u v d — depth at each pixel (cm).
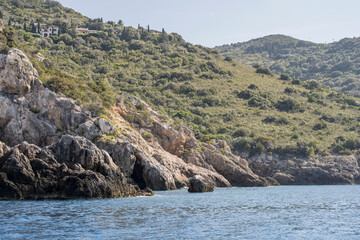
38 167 5775
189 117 15212
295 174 12544
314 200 6894
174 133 10669
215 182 10056
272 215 4919
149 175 8206
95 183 5931
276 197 7388
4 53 8544
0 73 8219
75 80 10244
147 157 8375
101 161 6431
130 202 5738
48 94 8569
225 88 19300
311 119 16550
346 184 12381
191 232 3747
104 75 17850
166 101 16612
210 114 16075
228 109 16862
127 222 4147
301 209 5578
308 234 3766
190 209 5284
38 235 3462
